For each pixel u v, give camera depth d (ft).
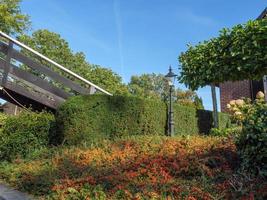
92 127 31.01
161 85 179.83
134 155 24.77
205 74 35.24
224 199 15.88
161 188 17.57
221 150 22.13
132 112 33.37
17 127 31.94
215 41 34.88
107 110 32.07
